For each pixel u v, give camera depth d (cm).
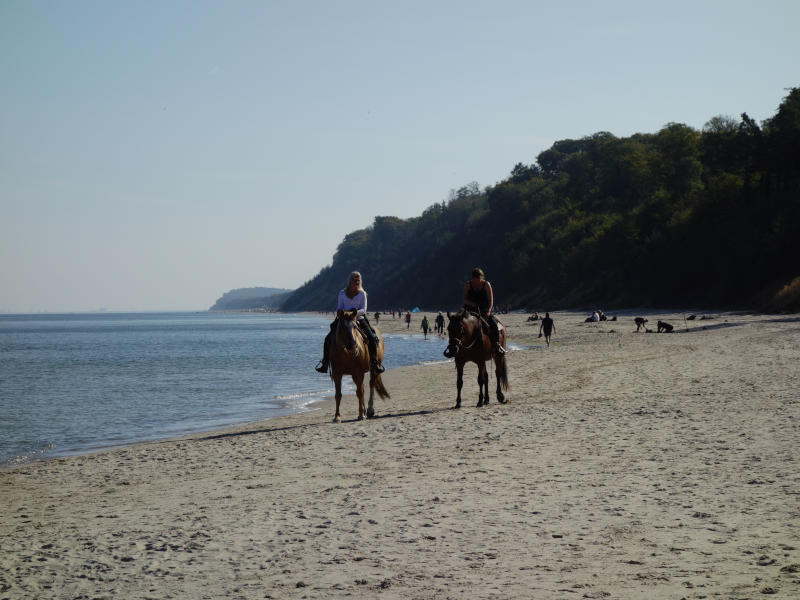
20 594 504
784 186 8688
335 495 790
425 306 19550
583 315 9425
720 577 485
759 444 968
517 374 2417
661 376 1989
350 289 1516
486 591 477
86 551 613
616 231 11694
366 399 2098
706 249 9269
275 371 3722
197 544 617
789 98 8919
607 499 717
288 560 562
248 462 1062
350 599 471
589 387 1841
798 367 1984
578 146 19825
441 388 2223
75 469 1134
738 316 6269
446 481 831
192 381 3197
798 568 496
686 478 794
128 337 10488
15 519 779
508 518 661
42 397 2622
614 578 492
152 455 1223
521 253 15125
